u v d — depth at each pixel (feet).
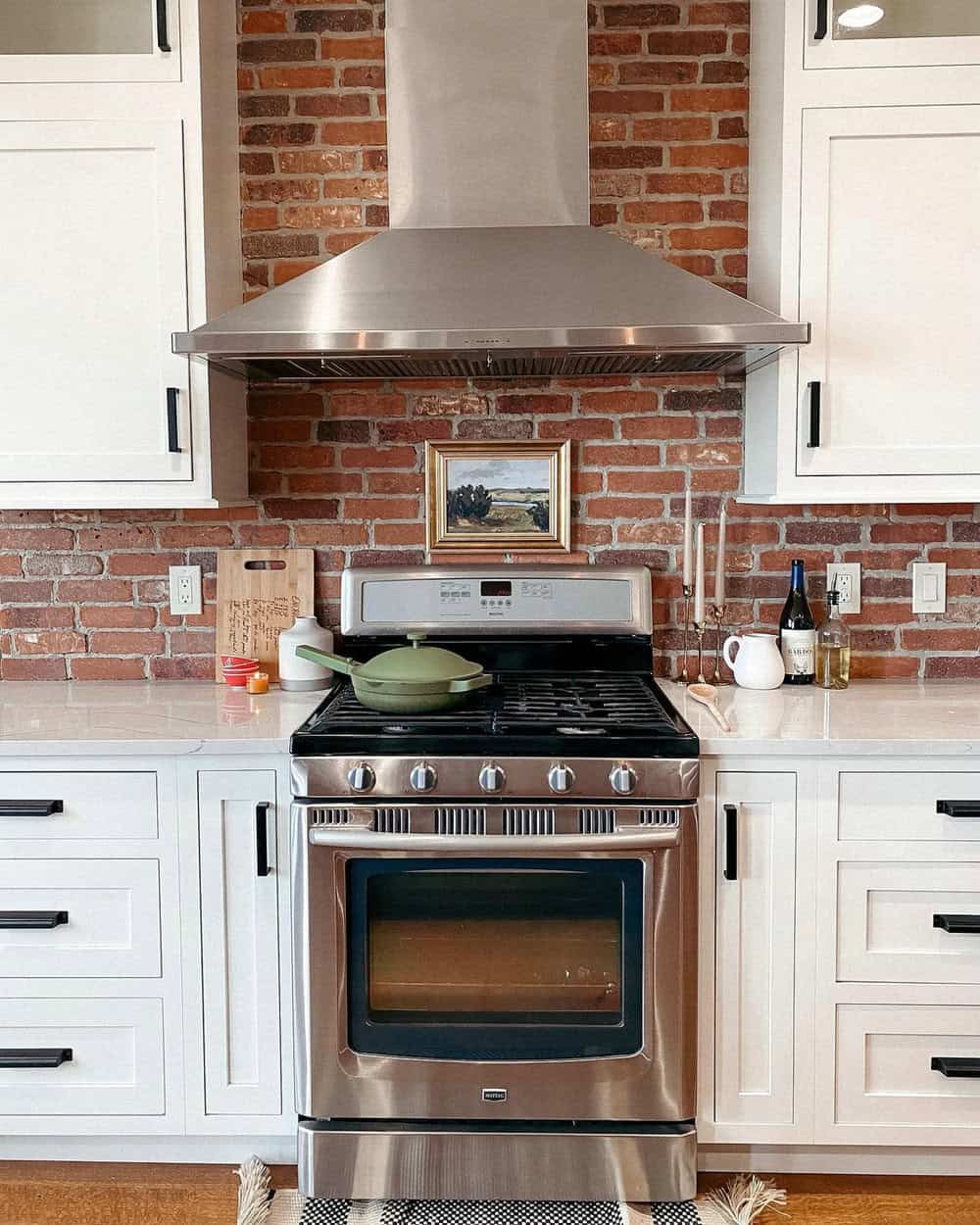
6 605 8.07
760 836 6.23
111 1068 6.51
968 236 6.81
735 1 7.72
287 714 6.88
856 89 6.73
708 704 6.79
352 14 7.79
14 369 7.00
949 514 7.95
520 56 6.89
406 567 7.88
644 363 7.34
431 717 6.47
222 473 7.35
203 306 6.95
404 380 7.97
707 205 7.84
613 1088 6.15
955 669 8.00
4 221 6.91
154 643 8.13
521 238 6.85
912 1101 6.37
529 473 7.98
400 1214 6.19
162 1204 6.36
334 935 6.09
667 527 8.00
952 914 6.26
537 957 6.15
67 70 6.81
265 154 7.88
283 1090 6.48
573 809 5.99
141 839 6.37
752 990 6.32
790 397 6.93
